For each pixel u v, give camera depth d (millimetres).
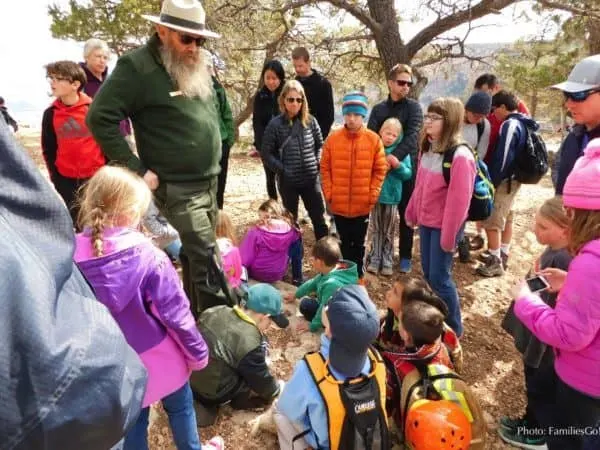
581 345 1613
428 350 2330
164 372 1746
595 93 2336
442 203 2914
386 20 7164
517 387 2938
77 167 4027
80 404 756
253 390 2525
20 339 692
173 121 2646
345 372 1979
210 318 2555
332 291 3109
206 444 2297
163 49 2609
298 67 5008
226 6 8438
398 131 3951
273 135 4176
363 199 3748
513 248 5172
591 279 1545
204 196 2875
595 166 1604
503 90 4289
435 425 2008
